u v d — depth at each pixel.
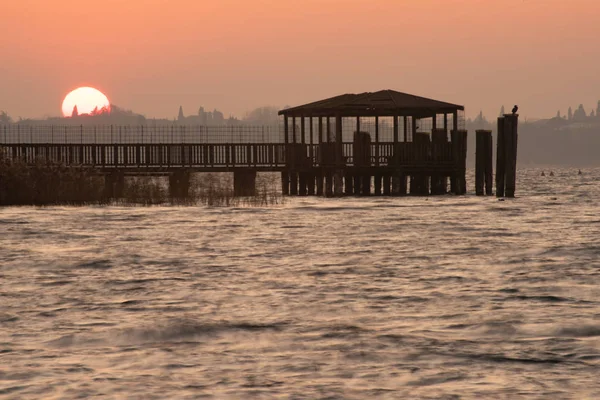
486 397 41.28
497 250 99.69
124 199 176.12
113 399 41.28
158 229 126.75
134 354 50.00
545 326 56.47
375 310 63.16
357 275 80.69
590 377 44.38
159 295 70.25
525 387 42.75
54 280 78.50
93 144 180.50
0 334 55.38
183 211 158.38
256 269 85.38
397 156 196.38
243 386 43.31
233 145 189.38
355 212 158.38
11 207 163.88
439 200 189.75
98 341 53.44
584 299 66.69
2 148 173.12
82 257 94.88
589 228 127.69
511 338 53.22
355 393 42.06
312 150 197.50
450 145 197.38
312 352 50.25
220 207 167.75
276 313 62.12
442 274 80.88
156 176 185.75
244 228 128.38
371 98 194.75
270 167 193.50
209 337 54.44
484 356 48.81
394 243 108.38
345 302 66.50
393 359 48.44
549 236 115.69
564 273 80.50
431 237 115.50
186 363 47.94
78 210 158.50
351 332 55.28
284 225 133.12
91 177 174.75
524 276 78.81
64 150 179.25
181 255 96.94
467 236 116.56
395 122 195.50
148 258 94.19
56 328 57.22
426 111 198.00
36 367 46.97
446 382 43.84
